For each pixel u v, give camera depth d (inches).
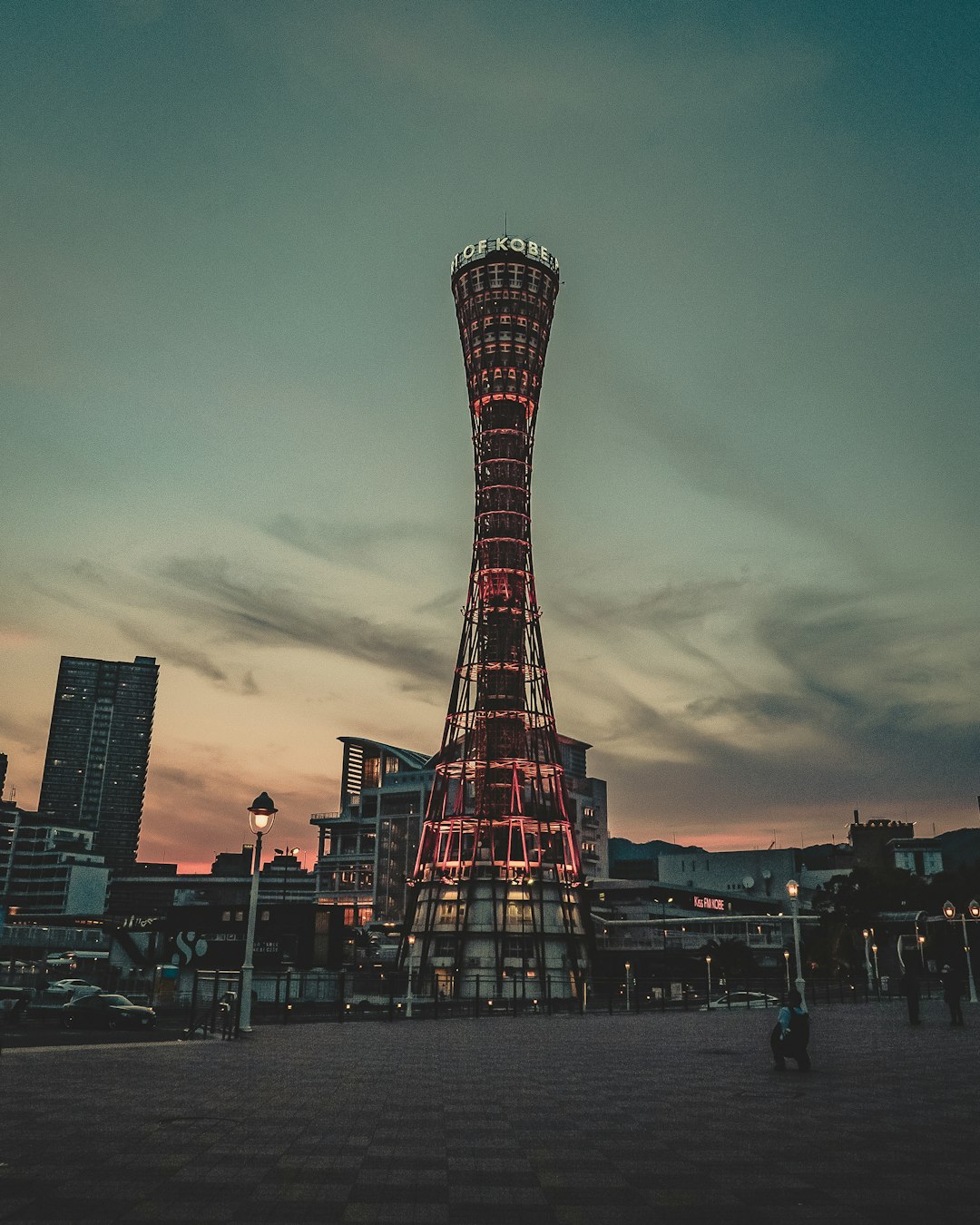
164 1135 567.5
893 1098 772.6
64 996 2043.6
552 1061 1087.6
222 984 2847.0
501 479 5315.0
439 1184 458.0
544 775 5039.4
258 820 1419.8
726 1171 493.7
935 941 4734.3
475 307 5526.6
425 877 5054.1
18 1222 379.2
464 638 5187.0
